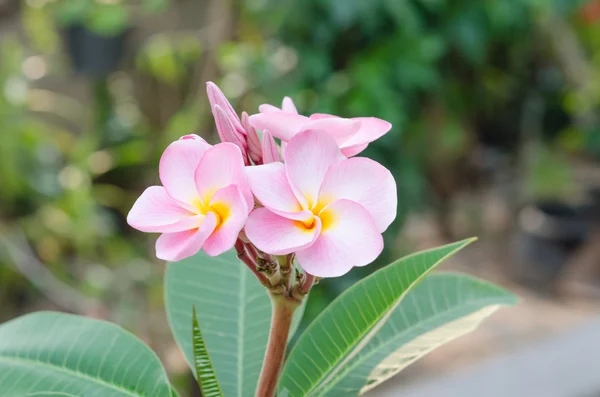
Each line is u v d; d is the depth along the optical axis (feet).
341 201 1.94
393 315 2.40
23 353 2.28
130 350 2.28
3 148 8.50
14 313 8.22
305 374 2.26
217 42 7.22
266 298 2.48
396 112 7.08
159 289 7.96
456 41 7.82
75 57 8.93
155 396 2.23
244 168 1.96
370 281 2.22
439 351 8.30
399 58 7.16
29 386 2.23
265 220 1.94
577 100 10.69
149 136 10.12
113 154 10.12
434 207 11.12
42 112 10.82
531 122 10.94
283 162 2.07
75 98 11.05
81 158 9.47
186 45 8.84
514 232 11.12
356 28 7.14
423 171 9.48
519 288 10.32
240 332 2.44
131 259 8.54
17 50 8.75
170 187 2.01
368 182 1.98
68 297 7.89
